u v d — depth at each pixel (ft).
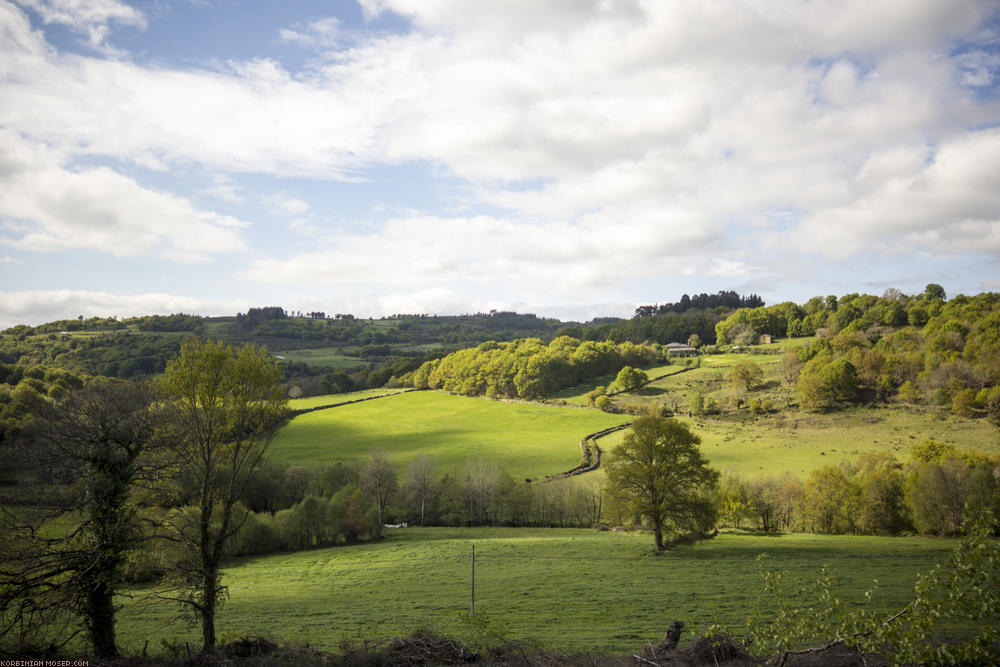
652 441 170.40
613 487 173.78
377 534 229.86
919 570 132.98
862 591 111.24
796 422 381.40
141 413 69.31
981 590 32.37
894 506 213.46
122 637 97.91
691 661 59.52
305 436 417.08
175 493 71.92
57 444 65.10
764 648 41.98
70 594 62.28
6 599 59.77
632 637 89.40
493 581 143.43
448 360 602.85
